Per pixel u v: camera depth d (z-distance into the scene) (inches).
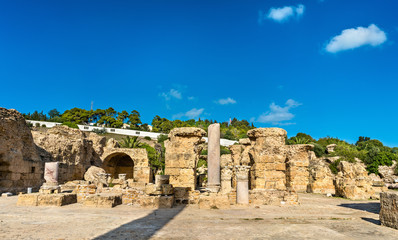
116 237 283.3
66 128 1330.0
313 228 353.4
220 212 496.7
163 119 4916.3
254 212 504.7
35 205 537.0
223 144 3068.4
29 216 413.7
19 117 886.4
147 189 589.0
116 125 4328.3
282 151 709.3
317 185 1195.3
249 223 386.3
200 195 624.4
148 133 3489.2
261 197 642.8
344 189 889.5
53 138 1107.3
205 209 533.3
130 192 611.2
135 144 1983.3
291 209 559.2
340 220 425.1
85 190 614.9
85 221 374.6
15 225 343.0
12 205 544.1
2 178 802.2
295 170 1325.0
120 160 1823.3
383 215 381.1
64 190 892.6
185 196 605.0
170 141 777.6
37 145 1048.2
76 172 1188.5
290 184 1032.8
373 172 1863.9
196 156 781.9
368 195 861.8
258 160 707.4
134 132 3486.7
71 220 381.4
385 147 2898.6
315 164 1309.1
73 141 1205.7
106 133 3410.4
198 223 378.0
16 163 830.5
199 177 1416.1
